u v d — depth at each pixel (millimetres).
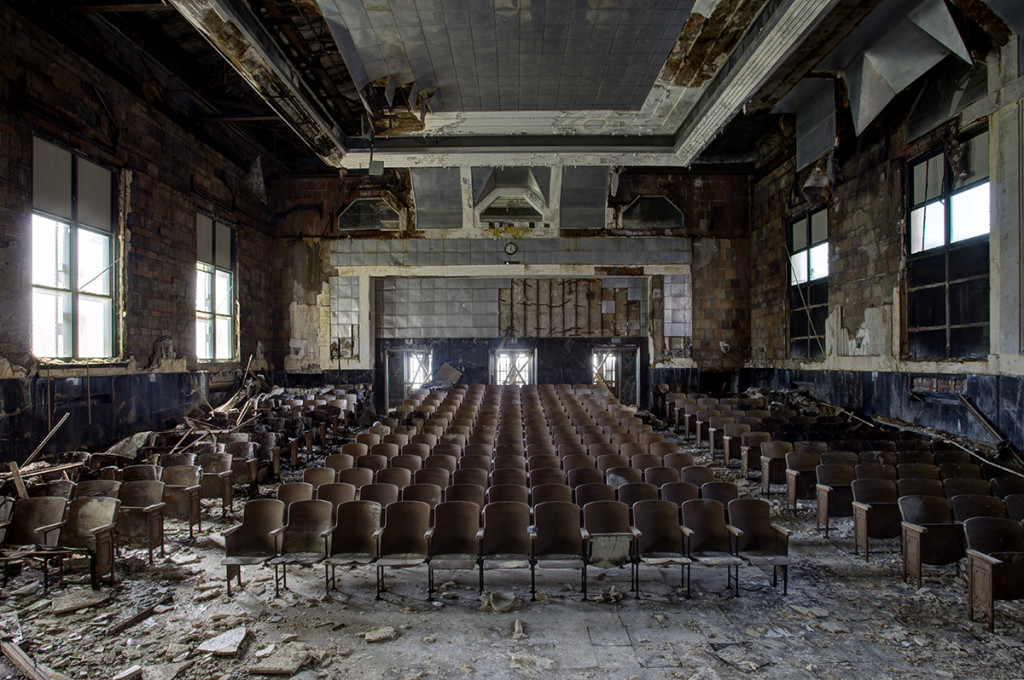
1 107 8055
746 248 17922
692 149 9102
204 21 5805
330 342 17703
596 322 18234
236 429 10719
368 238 17750
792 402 14031
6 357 8062
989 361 8734
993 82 8656
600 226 17812
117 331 10570
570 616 4660
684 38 6660
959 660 3992
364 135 8805
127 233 10727
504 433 9711
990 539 4918
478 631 4414
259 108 13633
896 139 10992
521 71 7344
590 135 9375
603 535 5137
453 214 17656
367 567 5828
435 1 5910
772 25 5984
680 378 17844
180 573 5570
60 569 5254
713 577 5488
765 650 4117
